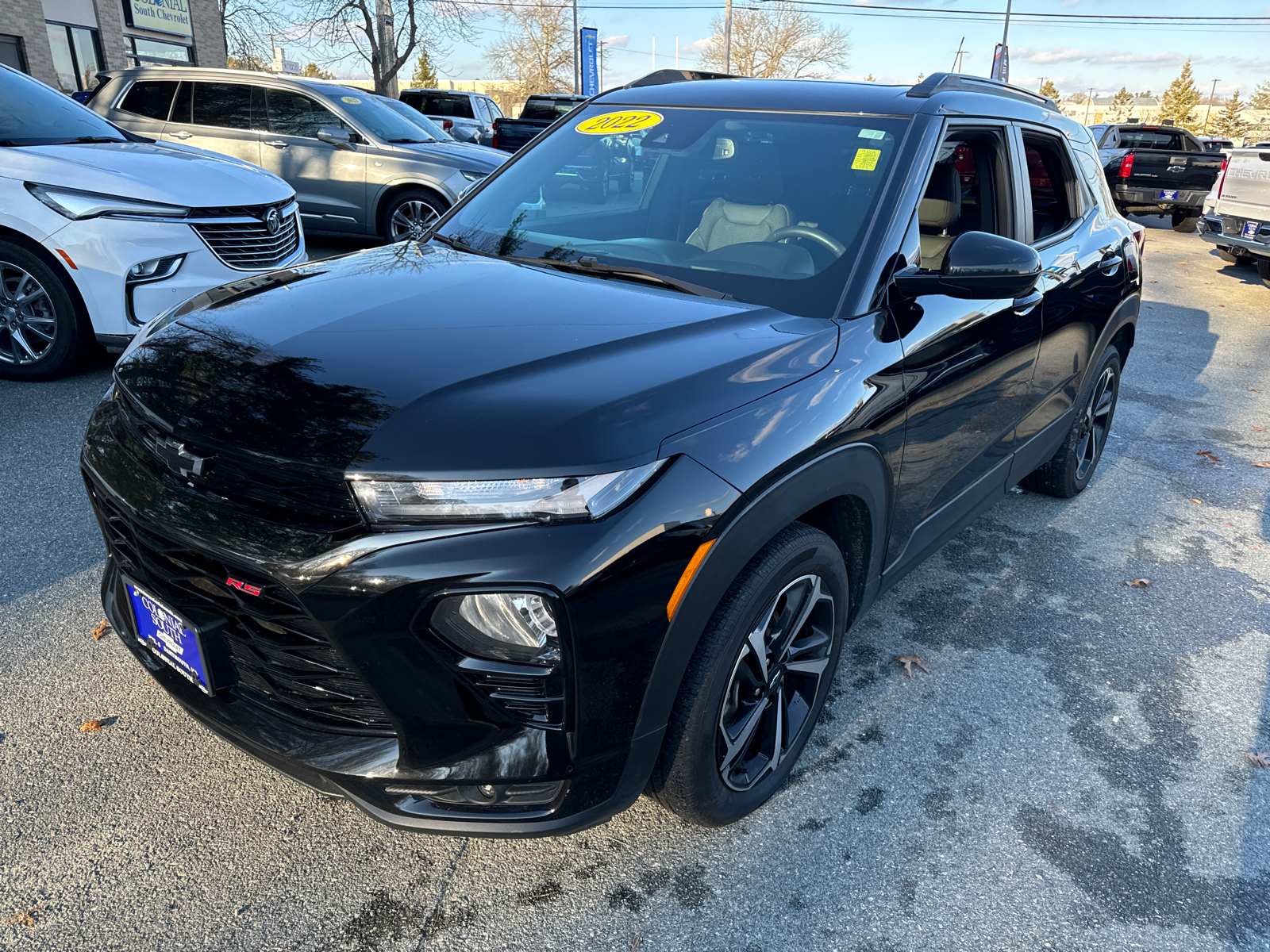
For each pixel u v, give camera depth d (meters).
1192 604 3.38
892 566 2.49
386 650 1.54
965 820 2.22
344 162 8.54
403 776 1.64
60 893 1.84
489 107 19.44
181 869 1.92
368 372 1.74
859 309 2.19
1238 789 2.39
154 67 8.78
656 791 1.93
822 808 2.23
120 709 2.38
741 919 1.90
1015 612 3.25
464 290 2.20
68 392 4.56
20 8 16.30
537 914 1.88
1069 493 4.21
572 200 2.81
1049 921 1.94
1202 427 5.52
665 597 1.63
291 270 2.50
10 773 2.14
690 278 2.35
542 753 1.63
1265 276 10.59
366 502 1.53
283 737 1.74
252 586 1.62
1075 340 3.40
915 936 1.89
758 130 2.73
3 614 2.72
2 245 4.39
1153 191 16.52
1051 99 3.66
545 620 1.56
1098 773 2.43
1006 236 2.99
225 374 1.81
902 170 2.45
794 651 2.12
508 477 1.52
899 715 2.62
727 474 1.70
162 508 1.72
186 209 4.51
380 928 1.82
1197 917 1.98
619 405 1.66
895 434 2.19
